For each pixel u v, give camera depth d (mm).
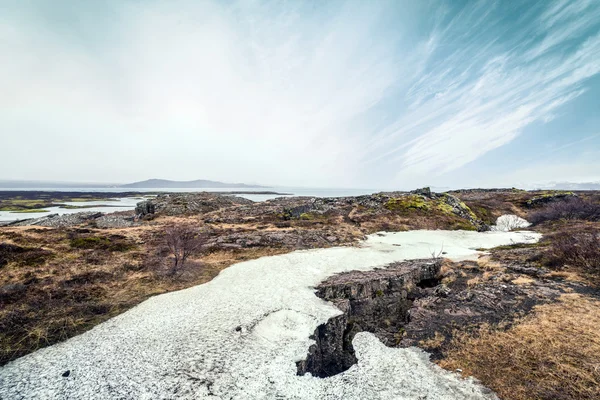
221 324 16188
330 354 14375
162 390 11062
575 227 42312
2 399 10477
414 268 25328
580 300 16688
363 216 57438
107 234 34438
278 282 22953
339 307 18750
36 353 13438
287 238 38219
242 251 33000
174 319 16797
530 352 12484
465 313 17156
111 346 14023
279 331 15656
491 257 29781
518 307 16891
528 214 64750
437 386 11320
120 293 20781
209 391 11094
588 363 11281
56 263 24156
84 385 11297
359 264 28062
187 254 27375
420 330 15953
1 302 17156
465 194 101125
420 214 58156
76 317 16750
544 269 23031
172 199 83750
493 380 11219
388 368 12891
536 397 10086
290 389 11461
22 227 32938
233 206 84875
